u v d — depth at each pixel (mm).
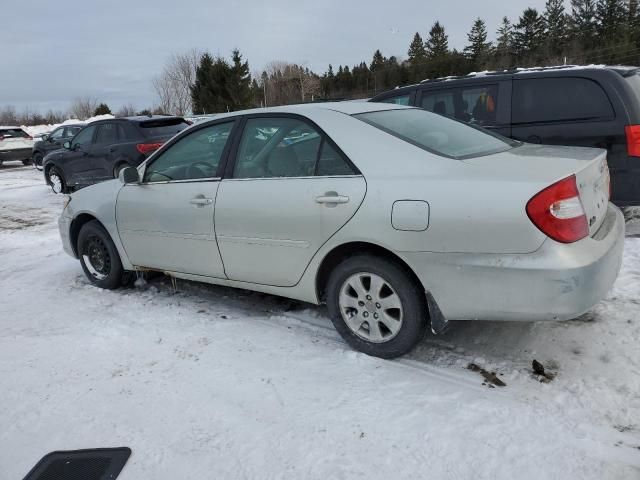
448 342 3412
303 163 3387
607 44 48719
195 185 3922
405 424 2611
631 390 2752
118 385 3131
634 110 5109
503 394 2814
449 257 2809
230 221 3674
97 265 4953
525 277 2629
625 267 4387
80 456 2539
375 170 3086
